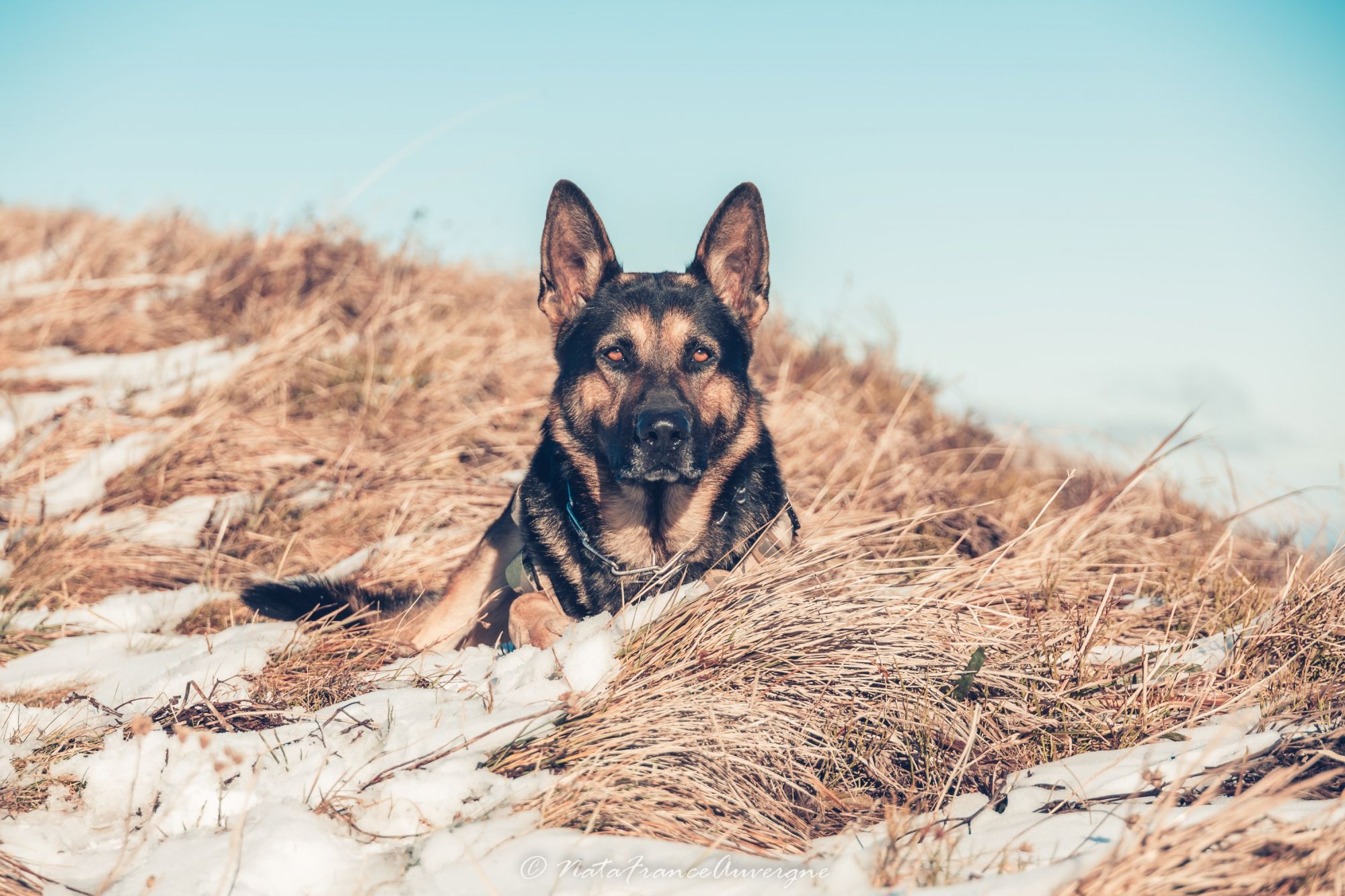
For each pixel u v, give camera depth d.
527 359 7.93
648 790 2.78
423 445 6.44
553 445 4.48
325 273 8.66
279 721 3.23
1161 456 4.38
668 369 4.15
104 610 4.68
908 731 3.17
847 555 4.20
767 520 4.36
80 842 2.73
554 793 2.76
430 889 2.43
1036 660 3.59
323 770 2.90
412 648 4.37
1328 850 2.13
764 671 3.28
